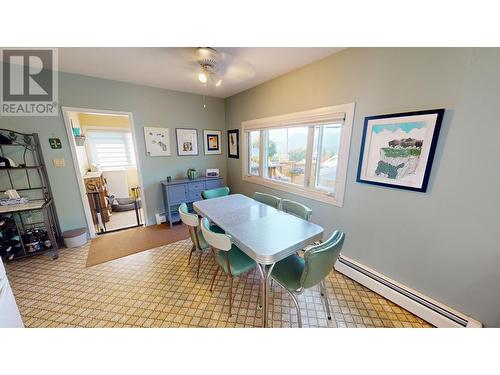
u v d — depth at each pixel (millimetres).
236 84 2881
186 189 3287
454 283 1326
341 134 1888
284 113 2508
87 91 2508
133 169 4777
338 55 1804
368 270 1786
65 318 1521
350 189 1895
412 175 1418
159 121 3141
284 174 2785
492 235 1142
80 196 2705
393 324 1456
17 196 2238
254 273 2059
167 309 1608
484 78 1070
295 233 1405
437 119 1247
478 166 1143
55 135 2422
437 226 1356
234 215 1770
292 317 1528
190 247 2629
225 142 3939
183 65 2113
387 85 1499
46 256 2387
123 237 2910
